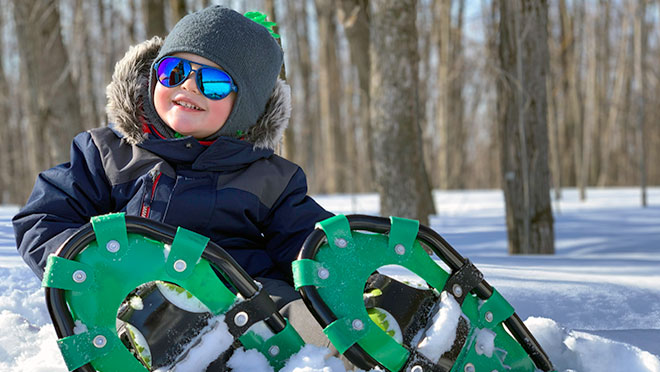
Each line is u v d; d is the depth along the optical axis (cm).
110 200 159
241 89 158
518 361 130
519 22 414
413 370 120
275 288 147
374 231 131
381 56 434
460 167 2039
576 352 144
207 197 156
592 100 2133
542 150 425
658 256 425
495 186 2747
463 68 1816
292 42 2156
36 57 681
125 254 118
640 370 136
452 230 577
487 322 129
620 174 2550
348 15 786
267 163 167
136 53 163
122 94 158
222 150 158
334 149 1861
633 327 186
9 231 280
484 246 470
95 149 161
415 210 439
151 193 154
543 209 426
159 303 120
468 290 129
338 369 117
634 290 215
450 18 1633
